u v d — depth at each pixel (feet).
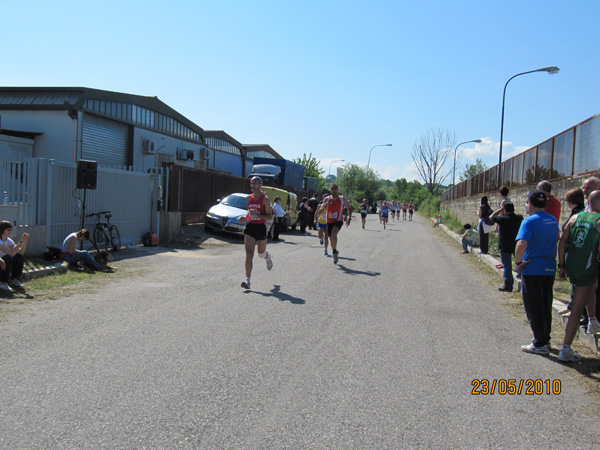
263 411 11.98
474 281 33.17
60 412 11.50
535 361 16.70
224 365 15.05
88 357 15.37
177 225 52.11
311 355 16.33
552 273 17.44
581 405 13.25
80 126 62.34
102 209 42.29
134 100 74.38
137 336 17.76
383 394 13.37
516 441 11.07
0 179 30.73
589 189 18.86
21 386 12.93
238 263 38.24
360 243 59.93
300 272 34.24
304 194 116.88
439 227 100.68
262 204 27.14
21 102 64.28
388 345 17.83
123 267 34.37
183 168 56.80
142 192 48.16
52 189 35.60
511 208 29.22
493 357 16.98
